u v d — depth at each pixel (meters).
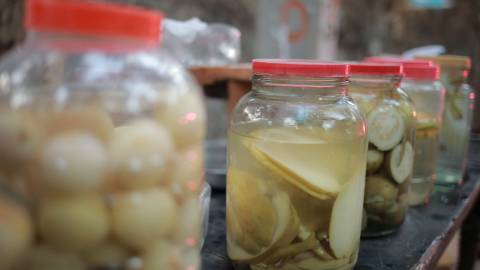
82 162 0.38
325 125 0.62
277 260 0.61
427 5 3.74
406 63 0.95
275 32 2.48
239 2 2.80
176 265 0.44
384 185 0.76
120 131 0.41
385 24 3.97
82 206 0.38
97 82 0.41
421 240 0.78
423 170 0.93
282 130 0.61
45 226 0.38
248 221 0.61
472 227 1.31
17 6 2.05
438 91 0.94
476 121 1.69
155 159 0.41
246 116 0.64
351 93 0.78
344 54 3.77
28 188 0.38
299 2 2.50
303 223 0.60
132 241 0.40
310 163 0.59
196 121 0.45
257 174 0.60
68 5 0.39
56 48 0.40
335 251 0.61
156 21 0.43
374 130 0.74
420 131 0.92
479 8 3.45
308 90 0.62
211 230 0.79
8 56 0.45
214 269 0.67
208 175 0.99
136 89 0.42
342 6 3.71
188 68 1.06
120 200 0.40
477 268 1.58
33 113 0.40
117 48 0.41
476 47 3.43
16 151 0.38
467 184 1.10
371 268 0.68
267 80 0.63
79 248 0.38
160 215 0.41
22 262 0.38
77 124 0.39
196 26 1.12
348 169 0.61
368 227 0.77
